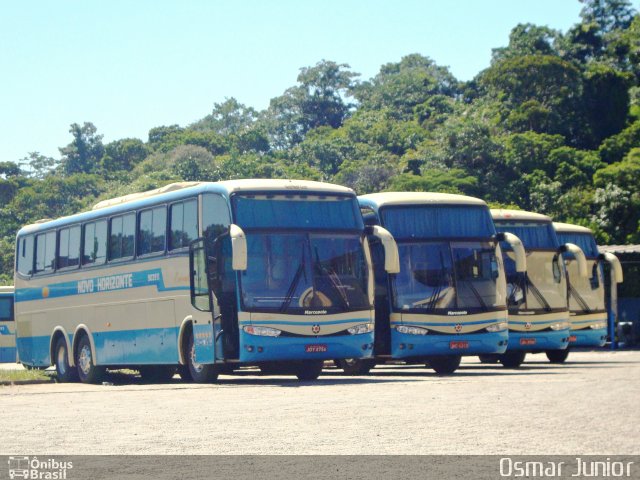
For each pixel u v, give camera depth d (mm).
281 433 11516
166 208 22641
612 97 134250
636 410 13531
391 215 24219
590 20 177000
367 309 21078
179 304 21969
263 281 20266
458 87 190000
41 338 28219
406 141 163625
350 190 21750
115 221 24781
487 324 23969
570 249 28750
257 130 193000
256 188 20750
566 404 14430
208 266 20672
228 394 17422
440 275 23922
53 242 27781
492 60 172000
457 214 24531
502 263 24625
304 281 20547
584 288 32750
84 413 14211
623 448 10031
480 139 115812
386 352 23938
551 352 30828
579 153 115500
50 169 199875
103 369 25828
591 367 26047
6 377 25281
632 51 151625
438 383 19359
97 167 193375
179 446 10578
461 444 10422
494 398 15555
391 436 11109
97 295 25375
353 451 10055
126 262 24109
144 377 26641
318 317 20469
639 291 45281
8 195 149625
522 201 108062
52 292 27625
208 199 21172
